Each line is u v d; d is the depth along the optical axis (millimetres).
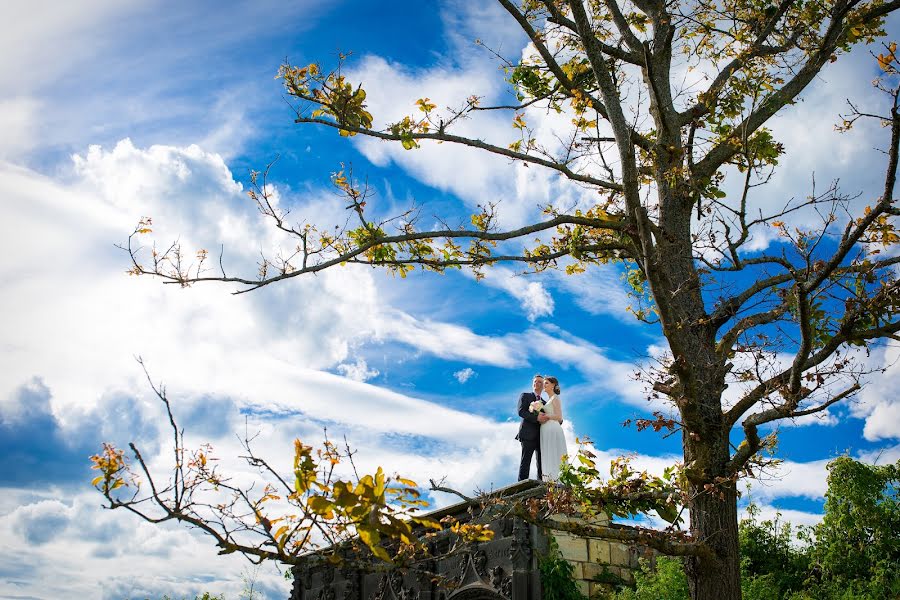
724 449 7391
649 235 6891
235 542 4047
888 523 11992
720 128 8836
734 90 8680
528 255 9453
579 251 8789
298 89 7699
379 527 3717
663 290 7000
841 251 6133
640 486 7570
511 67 9688
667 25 9016
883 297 6598
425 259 8594
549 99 9594
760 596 11820
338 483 3752
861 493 12242
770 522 14016
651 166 8742
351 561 4863
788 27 9000
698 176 8562
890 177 5992
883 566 11680
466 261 8641
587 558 12281
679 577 11008
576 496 7391
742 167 8766
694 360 7781
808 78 8719
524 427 15461
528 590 11461
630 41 9258
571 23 9117
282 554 4031
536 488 10711
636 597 11359
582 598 11688
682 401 7137
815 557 12883
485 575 12406
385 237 8078
